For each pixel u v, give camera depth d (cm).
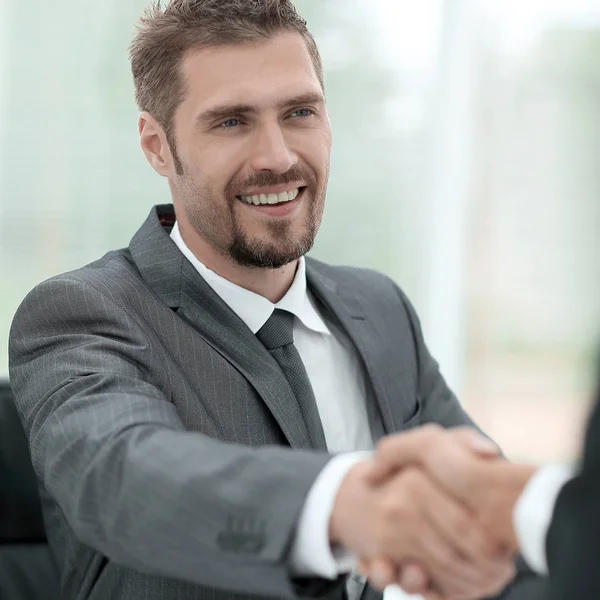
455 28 318
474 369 336
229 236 133
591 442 56
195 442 91
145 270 135
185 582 116
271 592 84
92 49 291
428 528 81
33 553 138
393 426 144
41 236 293
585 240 335
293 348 135
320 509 83
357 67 314
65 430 102
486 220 331
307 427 129
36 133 289
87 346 120
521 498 78
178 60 132
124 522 89
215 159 130
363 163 319
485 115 327
